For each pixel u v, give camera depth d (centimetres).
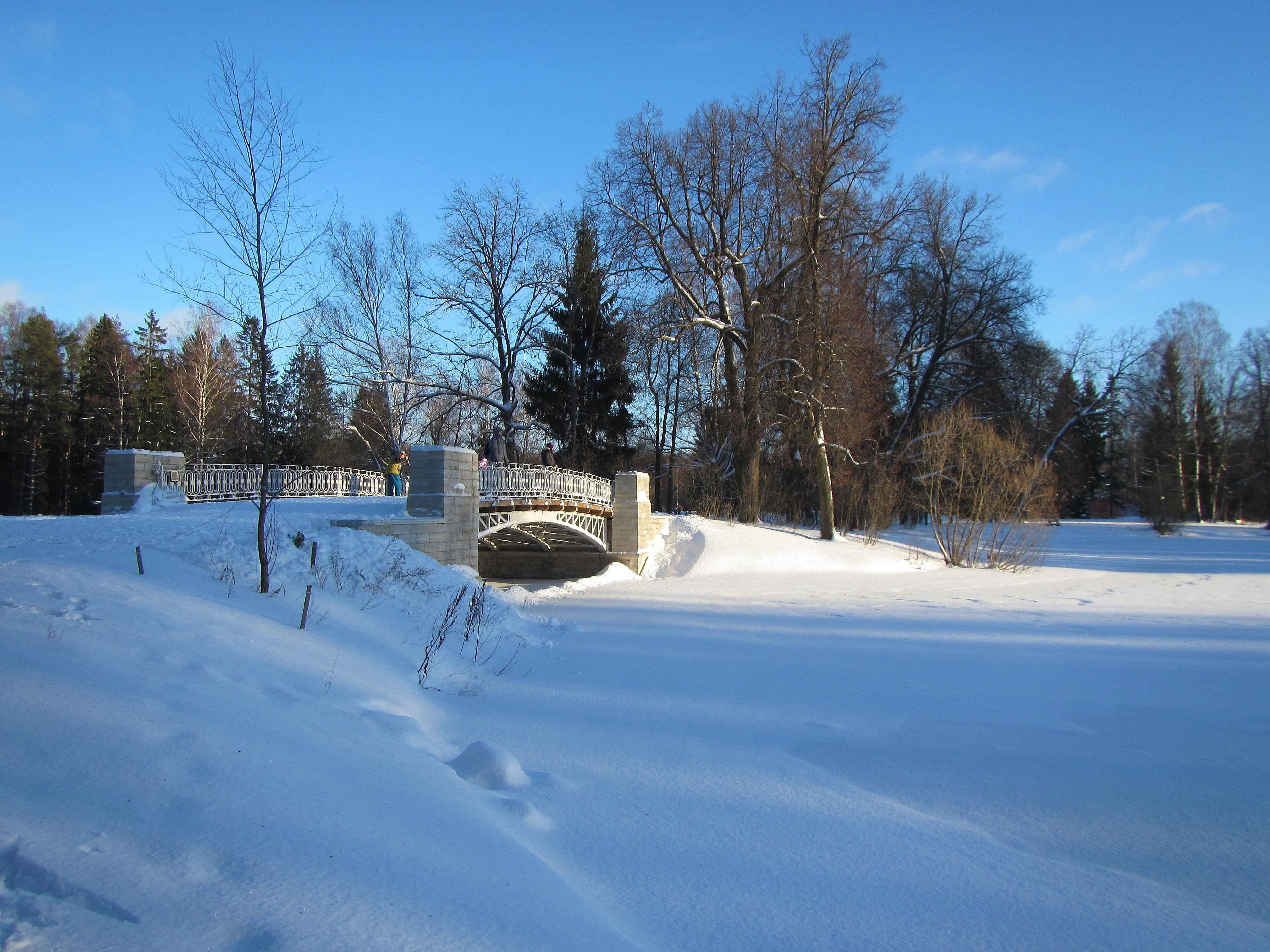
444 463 1798
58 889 307
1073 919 439
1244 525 5359
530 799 571
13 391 4291
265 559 1005
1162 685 1052
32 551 982
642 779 632
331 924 327
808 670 1102
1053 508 3388
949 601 1983
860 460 3628
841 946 399
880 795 634
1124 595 2134
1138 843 552
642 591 2209
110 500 1809
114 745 441
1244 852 539
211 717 529
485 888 393
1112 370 4988
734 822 555
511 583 2728
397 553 1421
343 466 4528
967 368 4356
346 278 3469
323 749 538
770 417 3228
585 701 877
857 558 2880
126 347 4606
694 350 3478
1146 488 4822
